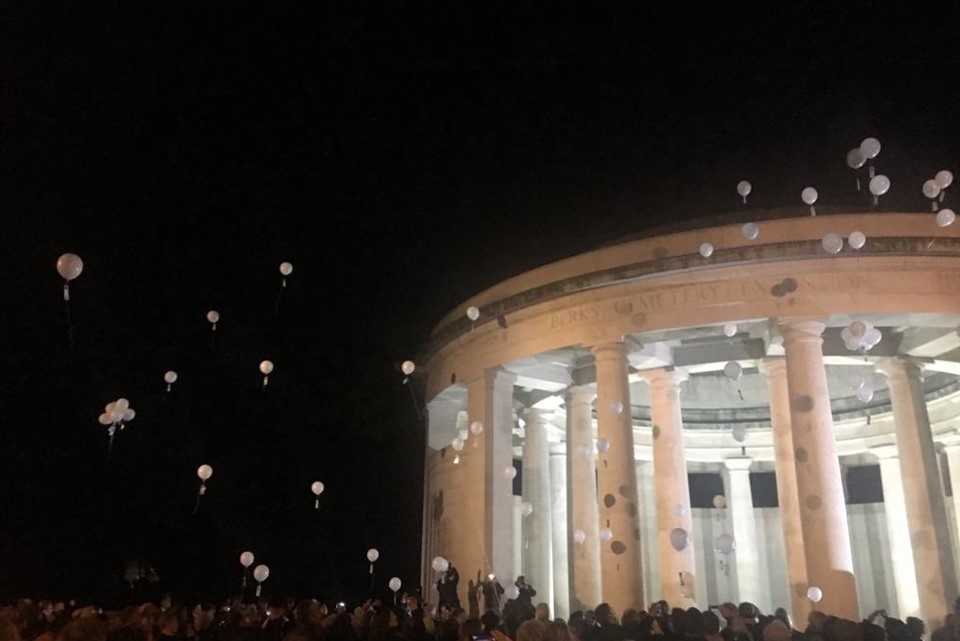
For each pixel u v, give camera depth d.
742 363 30.14
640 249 27.34
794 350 24.66
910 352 27.92
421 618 15.27
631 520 25.95
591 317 27.77
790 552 28.42
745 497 38.91
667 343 29.42
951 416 34.41
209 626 16.23
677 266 26.00
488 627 15.39
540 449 35.31
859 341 19.53
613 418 26.56
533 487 34.75
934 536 26.69
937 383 34.06
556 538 37.66
